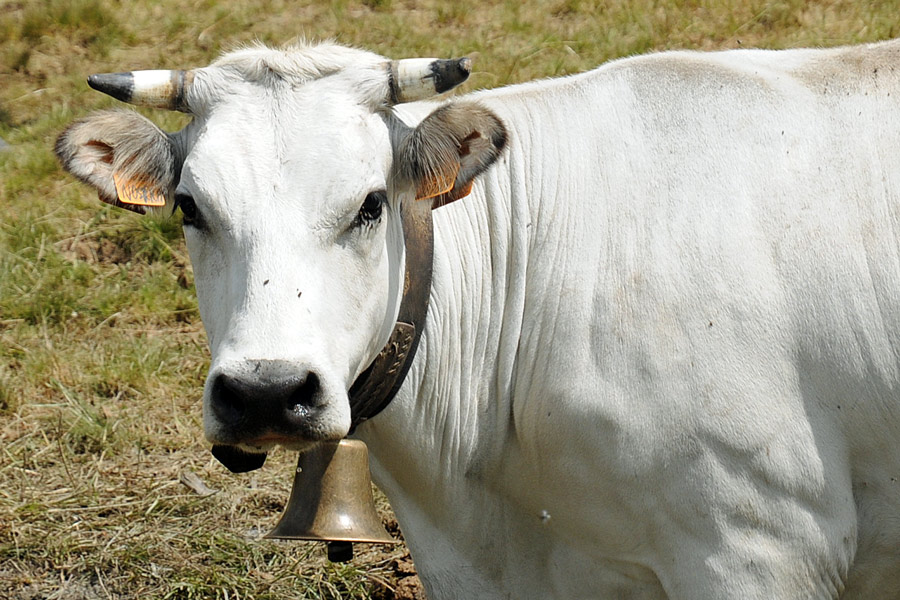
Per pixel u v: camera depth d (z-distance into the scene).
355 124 5.23
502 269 6.07
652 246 5.71
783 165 5.72
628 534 5.90
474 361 6.11
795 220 5.63
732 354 5.55
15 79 16.34
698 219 5.68
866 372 5.57
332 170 5.09
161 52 16.56
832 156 5.71
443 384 6.05
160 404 10.08
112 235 12.42
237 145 5.14
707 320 5.56
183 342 10.97
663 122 5.95
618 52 15.10
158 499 8.91
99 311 11.38
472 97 6.34
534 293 5.96
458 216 6.05
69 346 10.89
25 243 12.28
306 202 5.05
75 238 12.41
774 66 6.07
